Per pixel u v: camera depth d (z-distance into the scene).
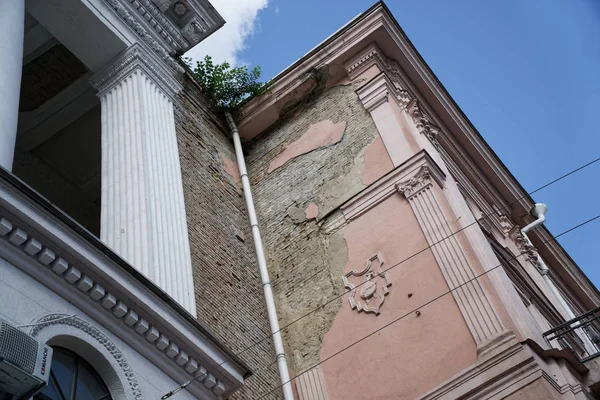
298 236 12.75
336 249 12.08
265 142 14.73
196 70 14.71
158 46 13.21
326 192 12.98
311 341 11.35
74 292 6.94
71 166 14.40
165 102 12.59
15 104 8.80
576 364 9.62
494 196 16.88
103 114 11.86
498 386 9.16
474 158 16.41
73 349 6.85
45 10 11.81
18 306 6.32
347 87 14.15
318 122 14.16
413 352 10.17
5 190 6.52
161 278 9.57
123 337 7.25
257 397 10.29
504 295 10.11
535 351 9.42
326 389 10.66
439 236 10.96
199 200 12.14
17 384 5.52
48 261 6.74
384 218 11.79
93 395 6.84
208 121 14.18
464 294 10.20
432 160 11.96
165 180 11.09
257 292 12.04
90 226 14.54
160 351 7.53
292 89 14.53
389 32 14.17
